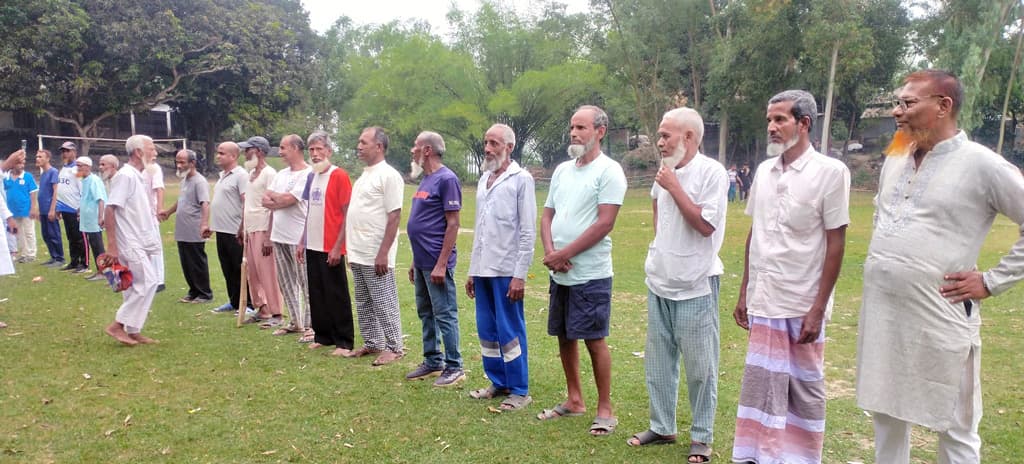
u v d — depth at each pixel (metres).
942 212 3.06
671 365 4.32
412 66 42.19
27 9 32.38
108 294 9.15
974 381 3.18
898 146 3.26
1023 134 43.06
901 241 3.15
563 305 4.69
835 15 28.81
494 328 5.22
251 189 7.60
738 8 31.62
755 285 3.83
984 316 7.96
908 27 31.77
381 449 4.32
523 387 5.12
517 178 4.99
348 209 6.29
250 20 39.19
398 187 6.13
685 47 37.97
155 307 8.46
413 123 41.97
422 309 5.79
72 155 11.11
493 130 5.04
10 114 40.38
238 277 8.22
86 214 10.38
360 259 6.18
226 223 8.11
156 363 6.11
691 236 4.05
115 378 5.67
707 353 4.09
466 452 4.28
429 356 5.82
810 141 3.73
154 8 35.84
